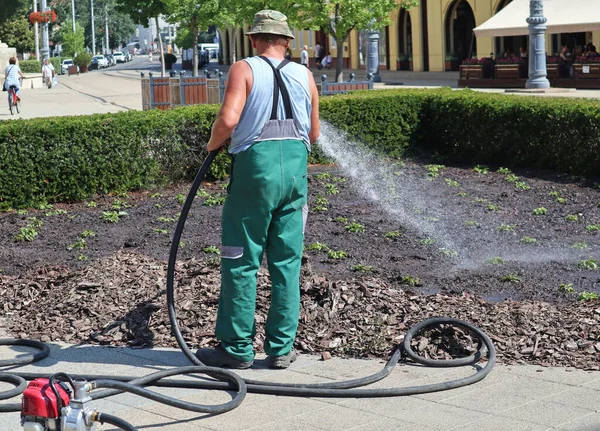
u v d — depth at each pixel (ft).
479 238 30.45
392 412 15.19
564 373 17.02
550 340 18.67
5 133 36.50
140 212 35.68
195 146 41.83
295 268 17.40
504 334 19.06
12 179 36.86
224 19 121.60
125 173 39.58
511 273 25.44
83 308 21.35
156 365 17.99
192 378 17.07
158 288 22.26
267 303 20.90
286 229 17.17
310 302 20.45
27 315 21.76
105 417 12.21
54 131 37.45
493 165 46.57
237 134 16.74
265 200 16.71
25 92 138.51
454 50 153.69
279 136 16.74
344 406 15.53
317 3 91.61
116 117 39.50
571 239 30.25
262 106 16.60
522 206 36.11
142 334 19.77
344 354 18.44
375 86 111.86
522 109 44.83
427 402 15.65
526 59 106.73
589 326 19.27
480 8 143.02
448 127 49.03
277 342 17.51
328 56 181.16
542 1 101.45
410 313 20.16
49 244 30.50
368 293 21.01
